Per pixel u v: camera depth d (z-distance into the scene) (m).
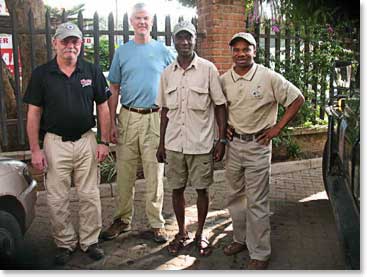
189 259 3.89
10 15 5.54
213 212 5.03
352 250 3.14
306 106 7.35
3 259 3.38
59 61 3.64
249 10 6.47
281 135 7.00
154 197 4.19
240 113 3.56
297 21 3.50
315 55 7.33
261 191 3.64
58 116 3.62
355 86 3.74
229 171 3.77
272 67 7.04
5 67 6.48
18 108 5.68
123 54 4.09
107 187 5.61
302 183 6.25
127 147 4.20
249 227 3.72
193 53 3.68
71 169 3.79
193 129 3.71
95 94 3.82
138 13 4.00
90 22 7.76
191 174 3.85
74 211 5.05
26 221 3.58
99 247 4.03
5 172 3.41
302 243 4.27
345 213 3.68
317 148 7.61
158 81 4.11
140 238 4.32
